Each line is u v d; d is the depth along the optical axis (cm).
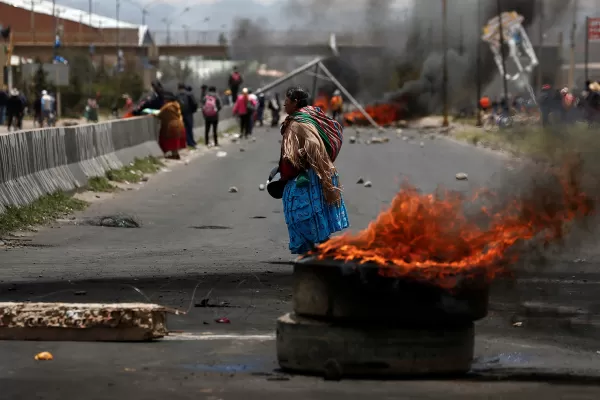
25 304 1275
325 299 1057
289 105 1639
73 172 3609
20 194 2875
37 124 10800
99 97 16438
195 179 4525
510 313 1488
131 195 3756
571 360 1169
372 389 1003
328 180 1605
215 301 1581
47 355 1140
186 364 1120
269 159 5941
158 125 5734
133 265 2048
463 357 1068
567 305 1553
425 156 6219
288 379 1046
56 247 2377
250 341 1254
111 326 1243
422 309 1046
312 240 1614
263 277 1870
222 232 2731
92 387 1008
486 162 5519
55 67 10100
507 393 995
